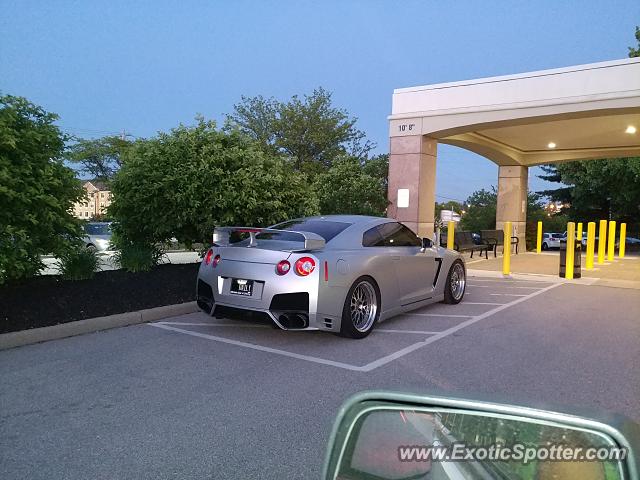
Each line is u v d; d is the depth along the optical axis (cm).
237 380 486
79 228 770
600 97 1235
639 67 1203
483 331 694
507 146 1989
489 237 1906
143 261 895
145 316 728
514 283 1200
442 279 838
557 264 1653
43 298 701
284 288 581
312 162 2461
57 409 416
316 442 361
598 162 2825
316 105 2509
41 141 684
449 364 544
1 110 651
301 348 599
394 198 1504
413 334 674
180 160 915
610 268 1588
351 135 2625
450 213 2130
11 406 421
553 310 850
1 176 602
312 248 591
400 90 1495
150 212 917
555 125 1592
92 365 529
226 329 689
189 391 457
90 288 771
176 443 358
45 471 320
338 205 1642
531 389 470
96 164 3962
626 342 641
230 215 905
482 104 1376
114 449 349
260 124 2564
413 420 138
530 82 1320
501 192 2197
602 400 443
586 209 3588
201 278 659
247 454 343
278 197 991
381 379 493
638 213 3366
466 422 133
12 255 630
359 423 142
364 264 640
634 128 1627
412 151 1472
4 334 590
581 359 566
